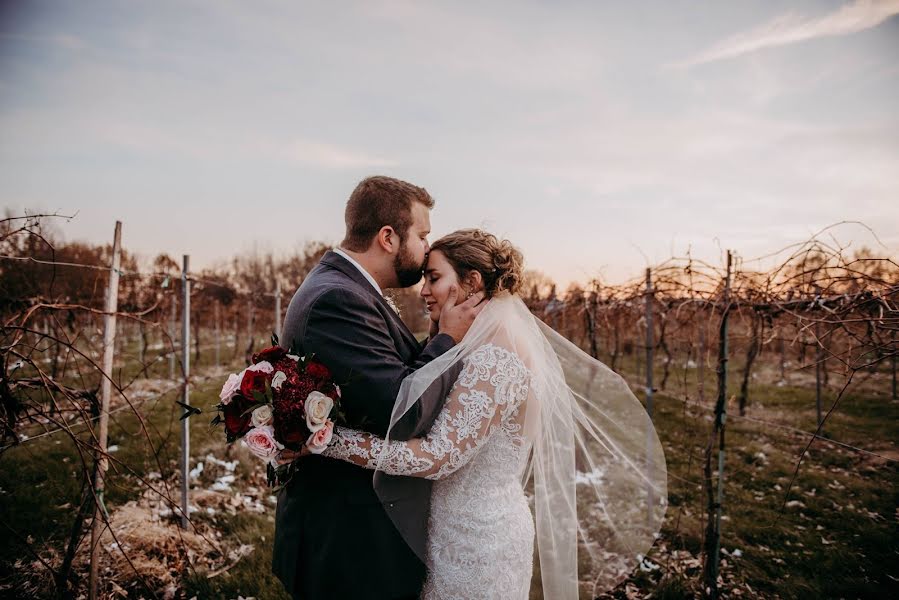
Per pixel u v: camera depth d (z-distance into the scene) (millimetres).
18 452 5082
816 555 3785
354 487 1742
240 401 1538
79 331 2471
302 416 1491
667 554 3701
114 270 2875
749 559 3723
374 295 1873
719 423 3229
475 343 1812
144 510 3928
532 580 2121
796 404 8797
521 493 1947
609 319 6586
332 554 1700
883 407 8359
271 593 3090
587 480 2268
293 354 1676
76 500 4066
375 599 1684
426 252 2031
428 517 1835
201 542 3604
